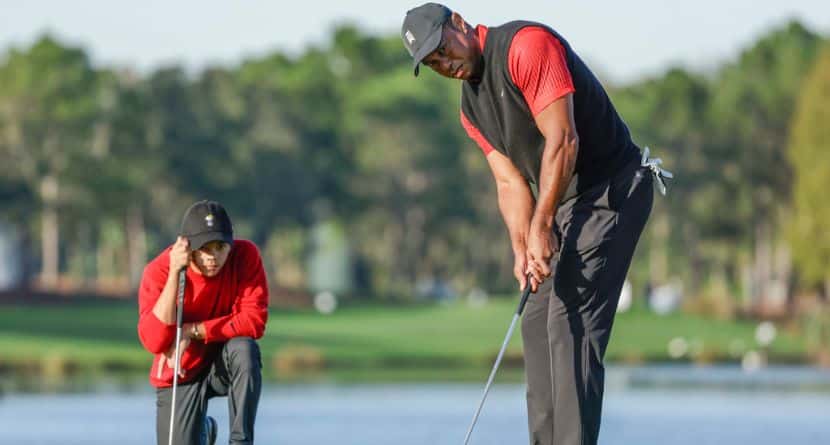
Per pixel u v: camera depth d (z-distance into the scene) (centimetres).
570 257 2805
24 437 9362
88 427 10038
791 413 11444
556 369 2817
